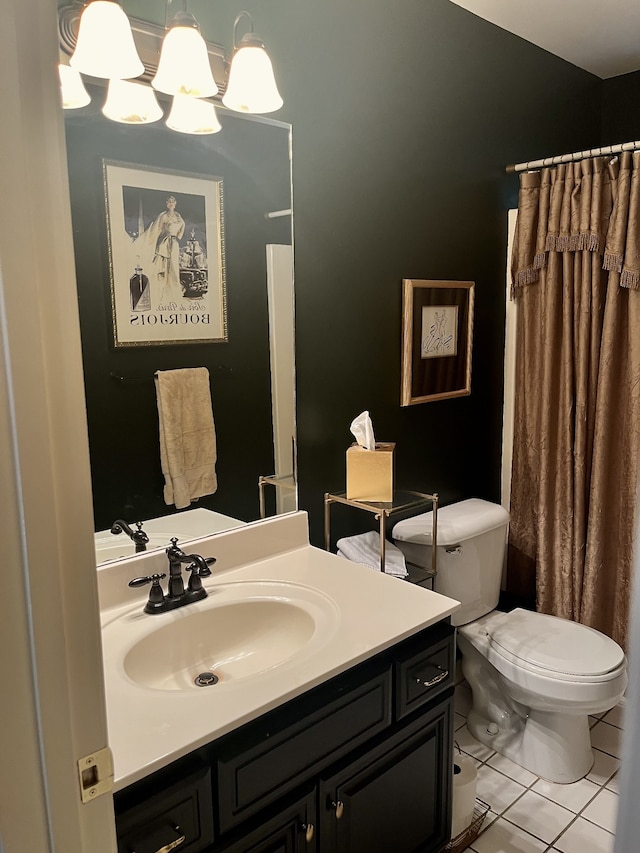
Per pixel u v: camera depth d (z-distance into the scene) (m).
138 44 1.48
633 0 2.22
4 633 0.61
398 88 2.10
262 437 1.85
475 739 2.30
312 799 1.28
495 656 2.11
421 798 1.57
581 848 1.82
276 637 1.56
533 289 2.57
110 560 1.55
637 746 0.33
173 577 1.52
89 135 1.43
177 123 1.57
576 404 2.46
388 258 2.16
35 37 0.57
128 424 1.57
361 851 1.42
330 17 1.88
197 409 1.70
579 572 2.53
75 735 0.68
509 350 2.72
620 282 2.29
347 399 2.10
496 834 1.88
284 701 1.20
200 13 1.59
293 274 1.87
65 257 0.62
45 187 0.59
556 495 2.55
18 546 0.61
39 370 0.60
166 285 1.60
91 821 0.71
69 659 0.66
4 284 0.57
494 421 2.74
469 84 2.35
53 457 0.62
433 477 2.47
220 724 1.11
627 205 2.24
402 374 2.27
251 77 1.57
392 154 2.12
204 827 1.11
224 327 1.73
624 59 2.78
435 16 2.18
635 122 2.96
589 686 1.90
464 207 2.42
